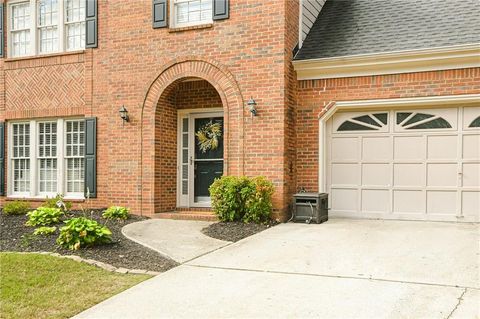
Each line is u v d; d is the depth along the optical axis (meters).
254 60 9.66
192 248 7.12
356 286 5.19
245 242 7.51
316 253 6.67
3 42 12.42
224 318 4.42
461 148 9.12
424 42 9.17
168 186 10.88
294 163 10.07
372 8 11.15
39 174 12.27
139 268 6.13
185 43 10.24
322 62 9.71
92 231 7.09
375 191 9.79
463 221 9.10
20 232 8.26
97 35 11.41
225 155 9.87
